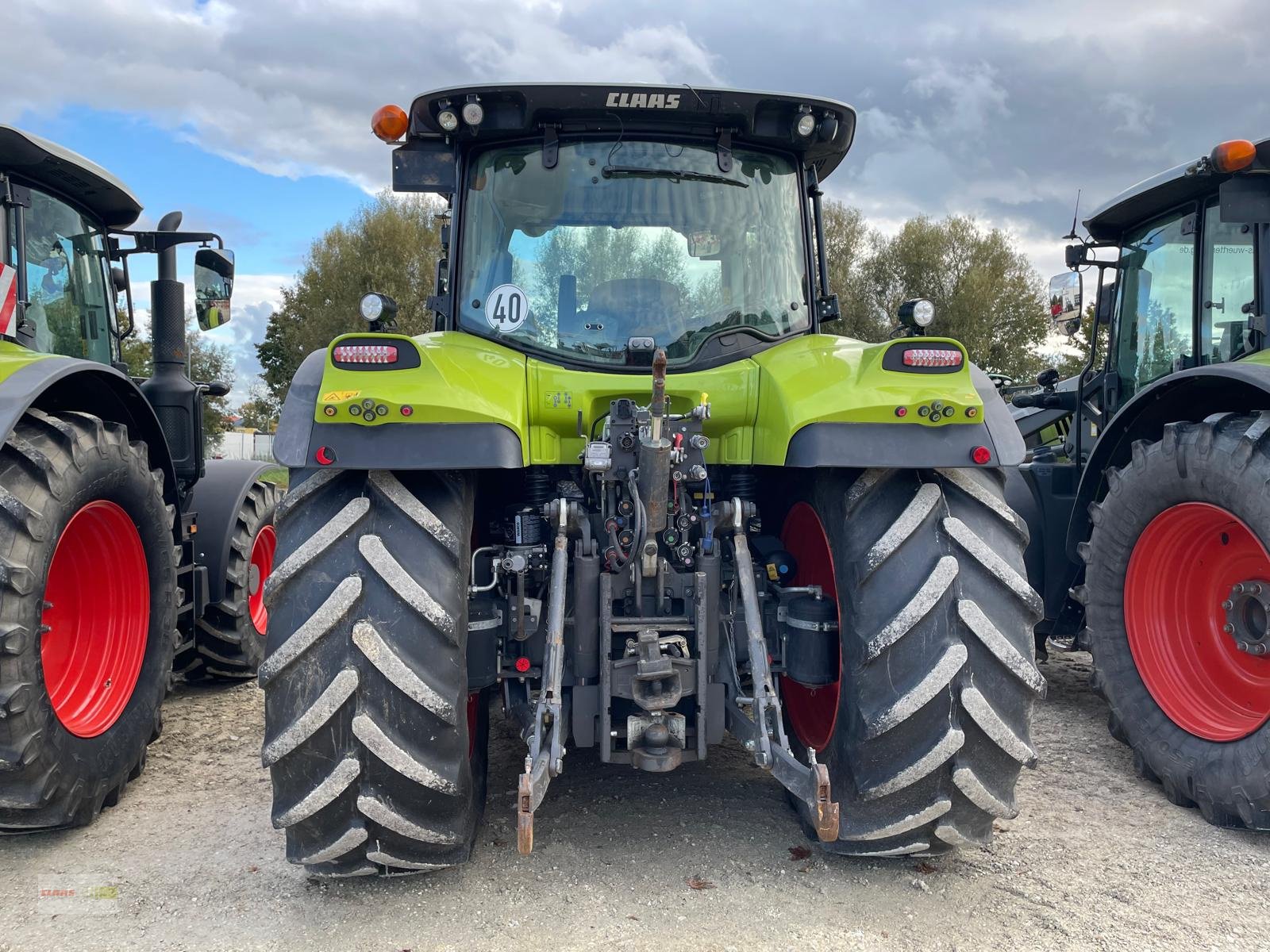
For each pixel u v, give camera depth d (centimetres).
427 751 238
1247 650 328
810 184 350
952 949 233
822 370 272
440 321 339
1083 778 362
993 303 3041
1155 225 475
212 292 445
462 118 306
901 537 252
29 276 366
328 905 255
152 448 396
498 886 264
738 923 244
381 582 238
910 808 252
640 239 315
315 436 238
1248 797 301
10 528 276
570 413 284
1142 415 397
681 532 279
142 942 237
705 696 271
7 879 272
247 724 429
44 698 282
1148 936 240
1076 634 477
